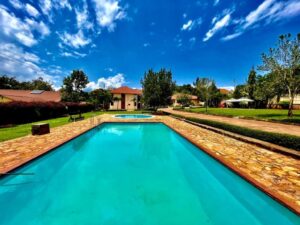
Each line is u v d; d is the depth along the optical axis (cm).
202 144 771
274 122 1420
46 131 998
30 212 395
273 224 345
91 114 2588
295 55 1480
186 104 5372
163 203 429
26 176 519
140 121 1667
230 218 379
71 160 737
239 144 776
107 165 683
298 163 528
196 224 356
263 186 384
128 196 458
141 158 770
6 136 912
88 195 462
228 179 506
